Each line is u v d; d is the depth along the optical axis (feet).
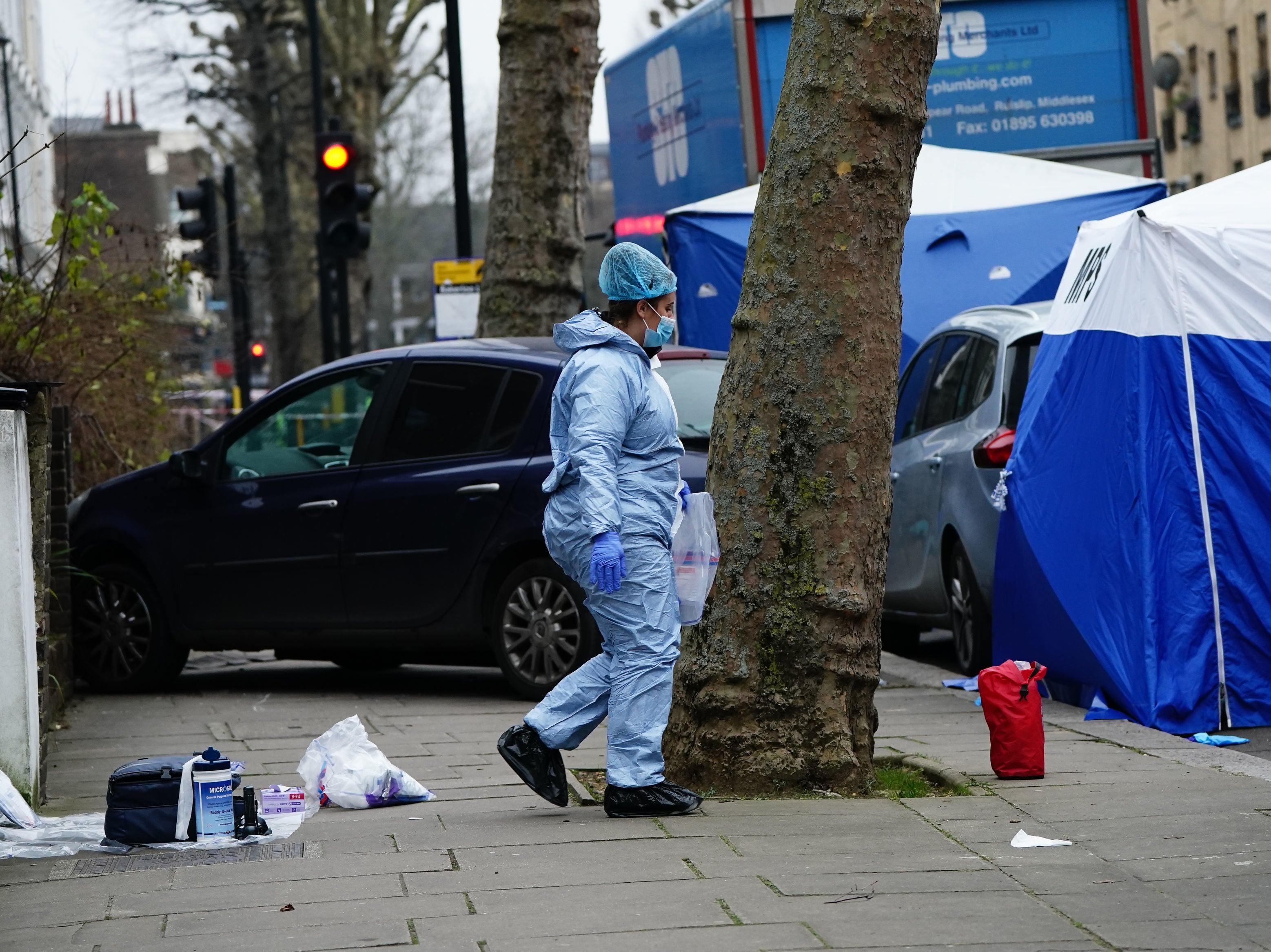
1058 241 57.98
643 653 24.94
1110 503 34.81
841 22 26.63
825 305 26.76
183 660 44.78
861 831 23.85
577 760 31.55
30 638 27.35
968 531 41.27
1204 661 33.83
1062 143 66.49
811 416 26.84
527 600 39.17
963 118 66.23
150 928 19.61
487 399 40.65
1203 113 199.21
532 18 57.82
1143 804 25.36
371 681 46.19
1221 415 34.30
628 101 79.82
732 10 63.46
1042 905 19.69
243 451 43.68
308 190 181.47
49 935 19.53
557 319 58.85
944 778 28.09
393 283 311.88
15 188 48.37
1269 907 19.49
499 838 23.97
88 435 54.39
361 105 151.53
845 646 26.99
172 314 65.05
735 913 19.42
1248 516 34.17
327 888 21.25
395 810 26.84
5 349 46.68
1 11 148.87
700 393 40.01
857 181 26.66
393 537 40.88
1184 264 34.58
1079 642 35.50
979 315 45.55
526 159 58.34
